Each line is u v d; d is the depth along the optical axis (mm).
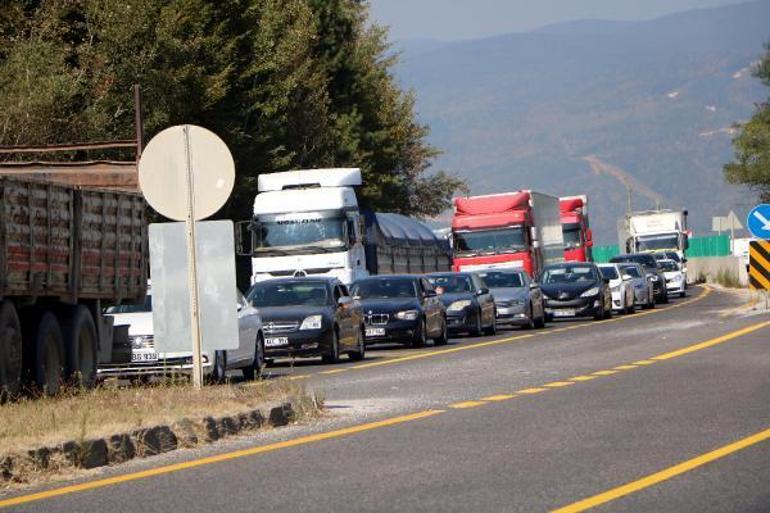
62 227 41219
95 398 34594
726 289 148750
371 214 86438
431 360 55688
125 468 26203
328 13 141000
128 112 88125
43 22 84375
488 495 21828
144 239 47812
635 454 25703
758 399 34562
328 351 57688
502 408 34438
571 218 133625
